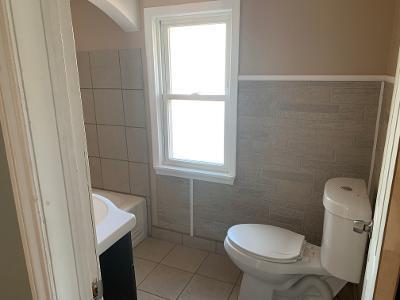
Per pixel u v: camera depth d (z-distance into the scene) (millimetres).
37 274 569
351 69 1672
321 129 1809
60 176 552
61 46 516
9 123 486
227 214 2230
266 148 1975
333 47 1681
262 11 1780
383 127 1484
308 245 1705
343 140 1773
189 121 2254
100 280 690
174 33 2129
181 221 2420
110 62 2279
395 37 1427
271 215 2084
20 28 455
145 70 2182
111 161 2537
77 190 590
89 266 648
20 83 470
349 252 1397
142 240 2516
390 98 1383
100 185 2656
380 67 1612
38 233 541
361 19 1595
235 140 2037
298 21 1720
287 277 1605
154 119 2242
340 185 1573
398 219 705
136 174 2471
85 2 2223
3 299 671
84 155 599
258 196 2088
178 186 2344
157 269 2184
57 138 536
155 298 1923
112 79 2314
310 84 1771
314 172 1888
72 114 559
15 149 499
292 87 1815
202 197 2281
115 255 1222
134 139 2385
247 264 1624
